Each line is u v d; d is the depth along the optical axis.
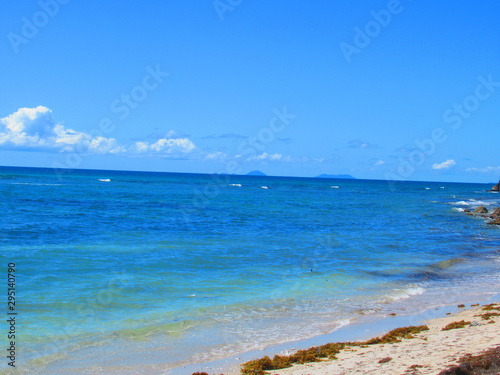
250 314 15.85
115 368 11.28
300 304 17.27
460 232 42.34
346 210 61.97
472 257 29.39
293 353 12.36
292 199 80.94
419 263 26.39
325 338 13.66
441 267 25.61
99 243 28.67
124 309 15.83
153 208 53.44
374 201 85.50
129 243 28.98
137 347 12.66
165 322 14.70
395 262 26.41
